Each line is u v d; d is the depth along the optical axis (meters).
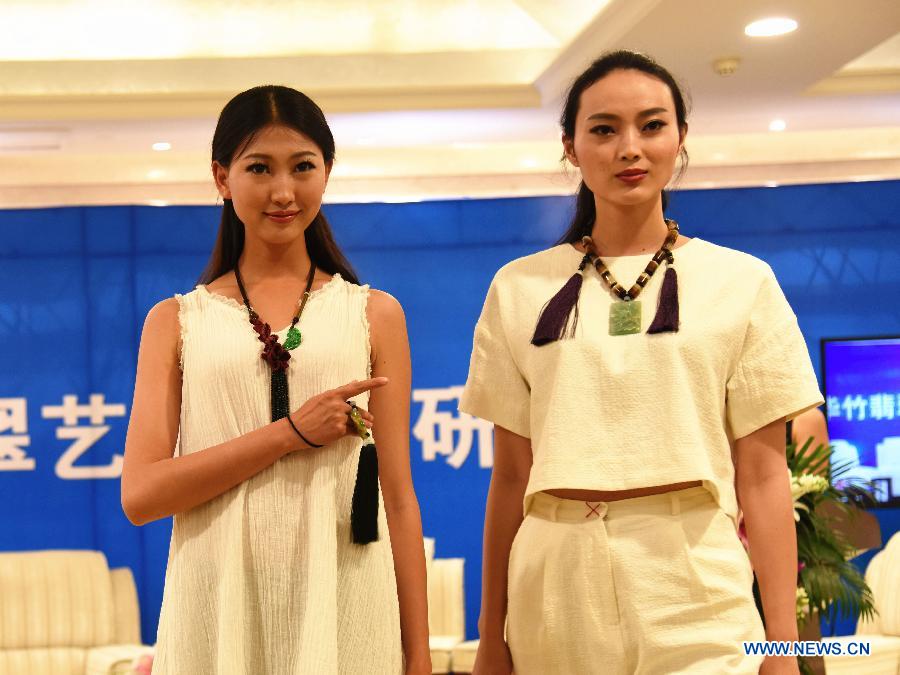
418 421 7.87
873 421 7.81
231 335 2.06
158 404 2.06
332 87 5.95
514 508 2.42
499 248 7.90
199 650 1.98
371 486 2.03
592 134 2.24
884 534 7.77
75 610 6.44
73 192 7.72
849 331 7.93
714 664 2.13
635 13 4.60
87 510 7.71
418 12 5.81
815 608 3.29
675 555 2.16
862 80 6.13
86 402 7.73
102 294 7.74
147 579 7.70
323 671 1.91
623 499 2.21
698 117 6.73
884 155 7.88
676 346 2.19
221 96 5.90
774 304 2.26
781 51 5.18
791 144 7.84
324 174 2.13
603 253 2.34
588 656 2.21
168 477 1.96
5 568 6.42
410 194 7.89
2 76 5.86
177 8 5.70
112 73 5.89
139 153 7.36
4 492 7.70
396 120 6.31
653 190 2.24
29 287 7.72
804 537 3.25
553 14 5.52
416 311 7.90
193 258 7.76
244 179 2.06
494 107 6.01
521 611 2.30
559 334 2.26
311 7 5.74
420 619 2.12
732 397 2.24
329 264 2.24
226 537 1.98
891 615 5.89
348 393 1.98
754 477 2.25
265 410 2.03
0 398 7.70
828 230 7.92
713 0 4.39
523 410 2.38
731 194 7.91
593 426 2.21
